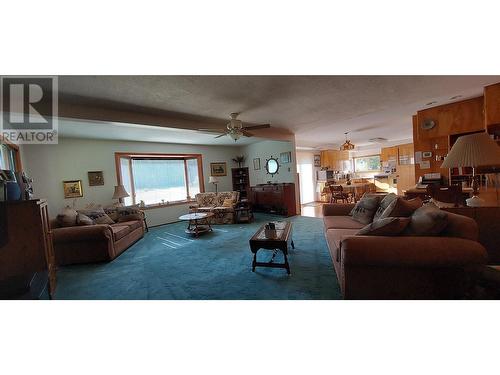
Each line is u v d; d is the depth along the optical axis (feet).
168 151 20.76
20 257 6.24
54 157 15.06
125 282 8.47
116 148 17.78
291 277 8.08
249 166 24.88
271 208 21.56
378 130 20.95
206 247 12.42
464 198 11.14
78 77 6.95
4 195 6.06
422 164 14.94
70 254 10.61
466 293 5.08
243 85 8.45
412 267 5.26
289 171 21.12
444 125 13.57
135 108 10.34
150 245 13.46
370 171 31.86
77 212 12.62
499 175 11.09
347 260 5.50
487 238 7.22
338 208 11.85
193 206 19.30
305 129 18.56
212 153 23.81
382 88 9.58
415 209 6.71
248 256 10.61
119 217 14.82
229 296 7.02
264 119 13.88
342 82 8.68
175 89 8.45
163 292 7.54
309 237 13.24
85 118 9.51
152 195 20.30
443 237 5.29
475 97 12.30
